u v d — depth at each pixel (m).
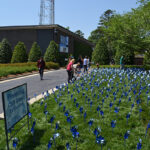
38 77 13.45
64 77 13.34
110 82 8.19
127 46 15.03
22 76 14.21
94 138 3.21
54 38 27.72
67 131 3.54
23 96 3.35
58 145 3.01
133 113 4.44
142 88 6.33
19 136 3.36
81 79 9.91
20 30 28.83
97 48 25.34
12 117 2.85
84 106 5.10
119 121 3.96
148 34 13.46
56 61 25.23
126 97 5.91
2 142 3.14
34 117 4.31
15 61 24.67
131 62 23.48
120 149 2.86
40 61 11.69
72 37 37.84
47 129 3.64
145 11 13.07
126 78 9.88
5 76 12.89
